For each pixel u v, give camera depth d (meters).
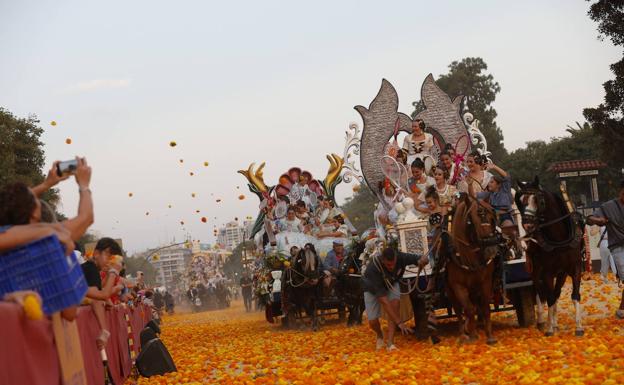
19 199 4.83
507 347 10.17
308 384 8.68
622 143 41.88
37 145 48.19
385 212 16.52
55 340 4.92
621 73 41.28
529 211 11.02
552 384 7.10
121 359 10.80
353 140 18.70
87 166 5.53
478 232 10.80
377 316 12.05
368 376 8.80
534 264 11.66
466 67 77.50
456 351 10.50
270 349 14.39
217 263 83.88
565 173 42.59
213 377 11.12
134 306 15.66
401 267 11.71
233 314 39.16
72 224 5.25
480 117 75.12
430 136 17.25
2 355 3.84
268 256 20.62
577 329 11.00
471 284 11.10
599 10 40.94
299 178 22.52
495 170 13.27
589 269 26.62
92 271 8.14
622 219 12.73
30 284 4.54
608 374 7.28
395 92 18.59
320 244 21.44
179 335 23.33
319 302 18.45
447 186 14.22
